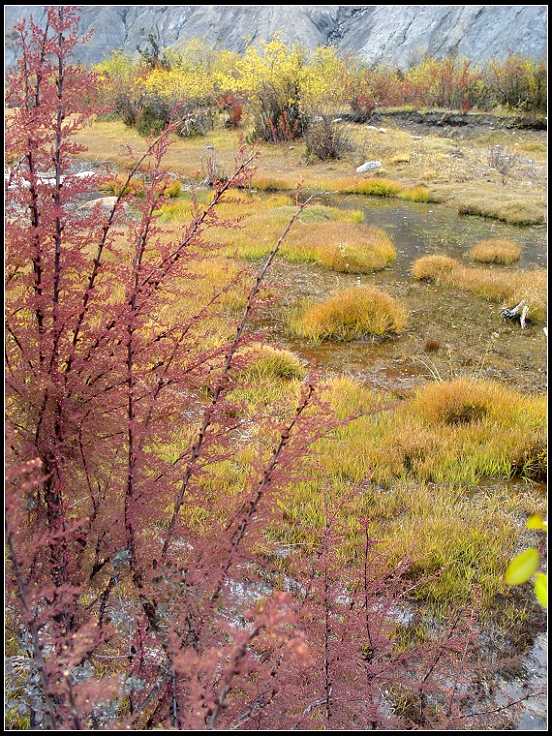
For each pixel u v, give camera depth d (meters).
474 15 68.31
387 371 8.35
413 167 22.47
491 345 9.31
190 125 25.97
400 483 5.53
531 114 29.08
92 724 2.42
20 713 2.65
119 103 29.50
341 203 18.33
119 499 2.74
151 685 2.52
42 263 2.62
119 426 2.72
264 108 27.27
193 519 3.94
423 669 3.33
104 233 2.63
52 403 2.62
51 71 2.47
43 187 2.50
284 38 84.50
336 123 27.33
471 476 5.73
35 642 1.99
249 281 10.26
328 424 2.54
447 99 32.84
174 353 2.71
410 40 74.38
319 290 11.13
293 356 8.04
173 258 2.69
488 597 4.25
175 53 38.50
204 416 2.67
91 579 2.76
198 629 2.36
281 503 4.75
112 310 2.59
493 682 3.59
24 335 2.63
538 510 5.28
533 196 18.41
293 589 3.93
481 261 13.34
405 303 10.91
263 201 17.27
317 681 2.63
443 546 4.64
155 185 2.62
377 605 3.16
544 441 6.16
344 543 4.35
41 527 2.60
